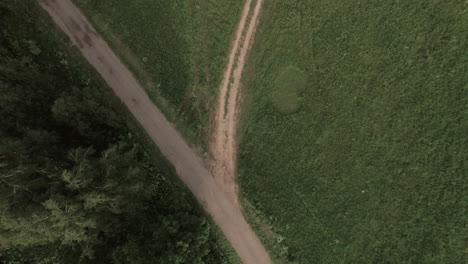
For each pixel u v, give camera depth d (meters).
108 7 33.34
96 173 26.28
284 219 31.42
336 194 31.14
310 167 31.52
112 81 33.06
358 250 30.58
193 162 32.31
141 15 33.19
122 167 28.17
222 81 32.50
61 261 31.80
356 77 31.25
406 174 30.34
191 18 32.78
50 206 23.09
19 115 28.25
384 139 30.75
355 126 31.16
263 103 32.28
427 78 30.30
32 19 33.59
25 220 23.67
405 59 30.59
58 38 33.44
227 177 32.03
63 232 24.73
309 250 31.09
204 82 32.50
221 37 32.53
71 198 24.67
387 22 30.88
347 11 31.45
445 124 29.95
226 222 31.72
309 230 31.22
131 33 33.09
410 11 30.53
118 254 28.03
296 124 31.83
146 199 31.62
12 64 29.02
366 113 31.06
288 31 32.09
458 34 29.86
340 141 31.31
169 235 27.98
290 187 31.64
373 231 30.50
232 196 31.86
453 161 29.62
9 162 24.86
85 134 29.92
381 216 30.47
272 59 32.19
